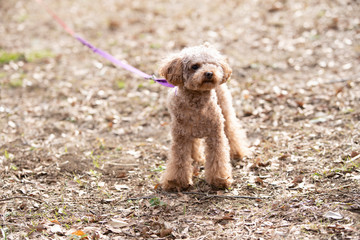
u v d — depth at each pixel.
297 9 11.18
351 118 5.64
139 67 8.64
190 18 11.70
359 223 3.42
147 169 4.94
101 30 11.40
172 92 4.40
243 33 10.25
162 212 3.97
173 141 4.38
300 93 6.86
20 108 7.08
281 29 10.16
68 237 3.61
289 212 3.73
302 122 5.82
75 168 5.01
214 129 4.27
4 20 12.46
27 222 3.89
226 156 4.37
